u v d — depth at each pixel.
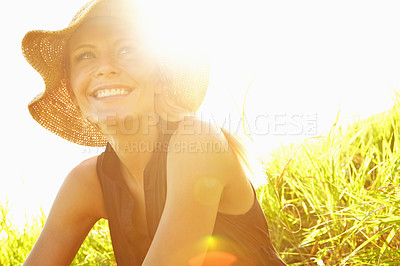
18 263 3.50
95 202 2.09
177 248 1.67
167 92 1.91
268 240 2.00
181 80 1.92
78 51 1.87
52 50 1.98
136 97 1.82
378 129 4.16
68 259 2.16
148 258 1.67
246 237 1.91
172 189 1.72
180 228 1.67
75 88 1.91
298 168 3.63
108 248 3.44
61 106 2.20
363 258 2.72
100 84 1.82
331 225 3.03
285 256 3.18
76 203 2.09
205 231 1.71
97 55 1.86
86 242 3.45
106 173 1.98
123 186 1.93
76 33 1.87
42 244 2.12
